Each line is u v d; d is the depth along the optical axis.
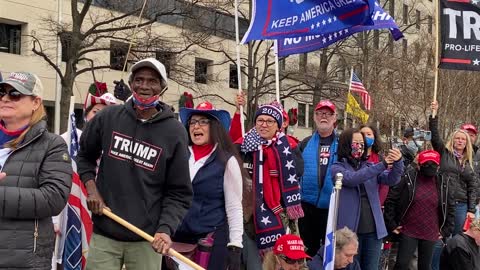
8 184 3.21
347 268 5.49
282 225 5.29
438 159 6.82
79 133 5.17
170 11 20.05
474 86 23.17
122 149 3.66
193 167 4.65
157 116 3.68
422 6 40.22
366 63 26.42
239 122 6.61
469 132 9.92
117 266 3.73
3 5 22.45
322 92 27.44
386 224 6.98
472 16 8.80
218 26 28.19
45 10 23.47
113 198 3.66
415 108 27.00
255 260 5.25
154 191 3.68
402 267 6.97
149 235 3.62
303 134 37.66
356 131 6.11
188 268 3.88
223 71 31.17
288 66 30.73
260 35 6.73
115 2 21.58
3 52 22.83
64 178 3.32
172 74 21.77
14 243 3.17
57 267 4.86
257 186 5.27
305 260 5.17
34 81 3.34
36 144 3.33
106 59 24.53
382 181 6.15
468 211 8.14
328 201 6.23
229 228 4.66
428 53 24.67
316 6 6.46
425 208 6.85
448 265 6.36
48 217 3.33
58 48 22.12
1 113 3.27
